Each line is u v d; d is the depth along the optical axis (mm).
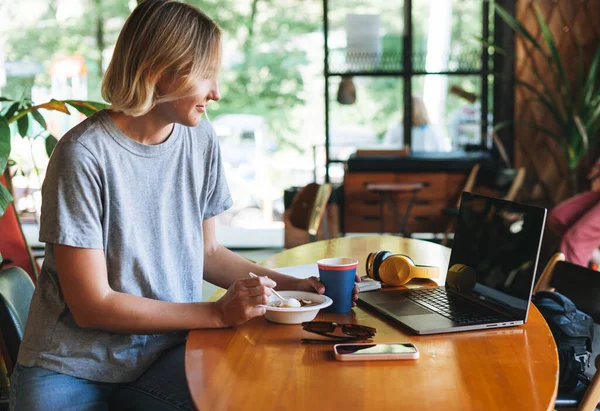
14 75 6602
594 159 5820
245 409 1042
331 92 6266
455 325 1458
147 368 1600
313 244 2529
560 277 2340
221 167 1826
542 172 6004
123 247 1537
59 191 1442
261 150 6902
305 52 6676
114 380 1555
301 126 6809
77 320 1475
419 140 6250
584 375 1968
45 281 1564
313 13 6598
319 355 1292
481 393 1104
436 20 6086
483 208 1749
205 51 1490
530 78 5957
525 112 6004
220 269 1849
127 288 1563
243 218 7043
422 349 1330
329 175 6344
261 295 1453
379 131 6285
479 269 1697
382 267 1870
